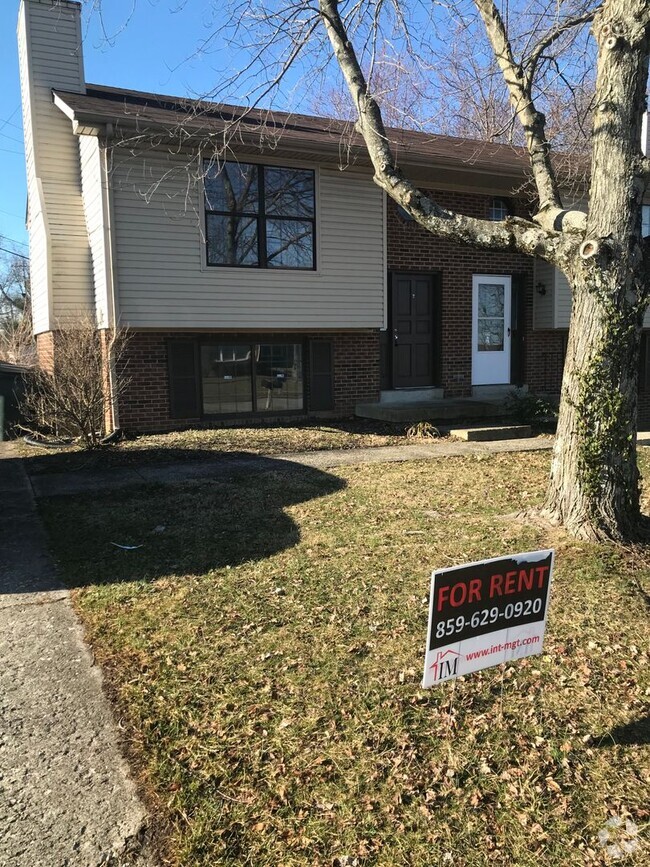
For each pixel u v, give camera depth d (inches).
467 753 106.5
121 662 134.9
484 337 544.4
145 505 253.0
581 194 508.1
